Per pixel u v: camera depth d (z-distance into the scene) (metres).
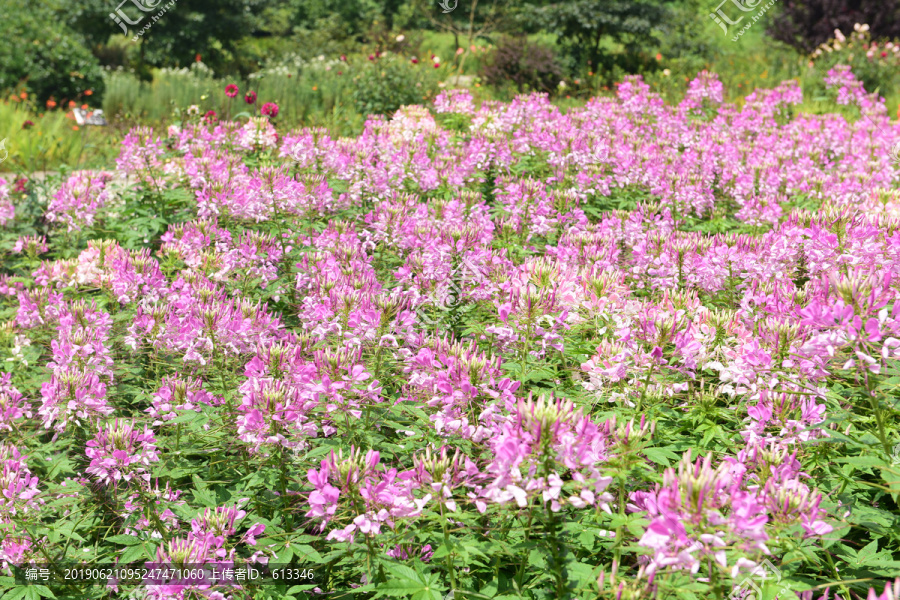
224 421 3.48
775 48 24.00
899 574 2.52
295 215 5.86
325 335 3.76
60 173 8.69
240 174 6.42
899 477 2.65
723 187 7.23
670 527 2.06
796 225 4.33
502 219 5.84
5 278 5.71
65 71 21.12
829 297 3.04
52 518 3.48
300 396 3.09
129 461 3.11
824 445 3.01
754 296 3.83
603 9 22.89
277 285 4.96
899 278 3.54
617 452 2.53
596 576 2.45
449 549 2.46
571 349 3.74
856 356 2.77
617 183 7.14
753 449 2.70
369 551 2.61
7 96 19.84
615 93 17.97
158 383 3.96
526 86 19.14
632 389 3.30
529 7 24.88
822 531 2.30
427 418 3.13
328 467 2.57
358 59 19.20
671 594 2.25
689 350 3.19
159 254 5.28
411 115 9.90
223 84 18.36
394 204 5.32
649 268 4.56
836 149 9.13
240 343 3.76
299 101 15.67
